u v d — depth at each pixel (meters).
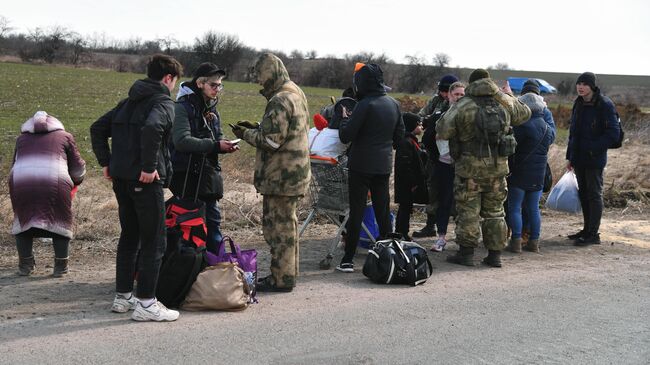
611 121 8.57
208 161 6.23
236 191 11.00
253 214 9.54
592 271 7.28
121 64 64.31
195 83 6.16
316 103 42.94
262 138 5.79
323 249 8.09
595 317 5.58
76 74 51.31
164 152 5.18
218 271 5.51
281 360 4.39
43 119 6.43
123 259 5.32
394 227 8.38
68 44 67.81
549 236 9.35
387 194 7.05
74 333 4.79
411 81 65.50
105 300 5.68
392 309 5.64
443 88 8.56
